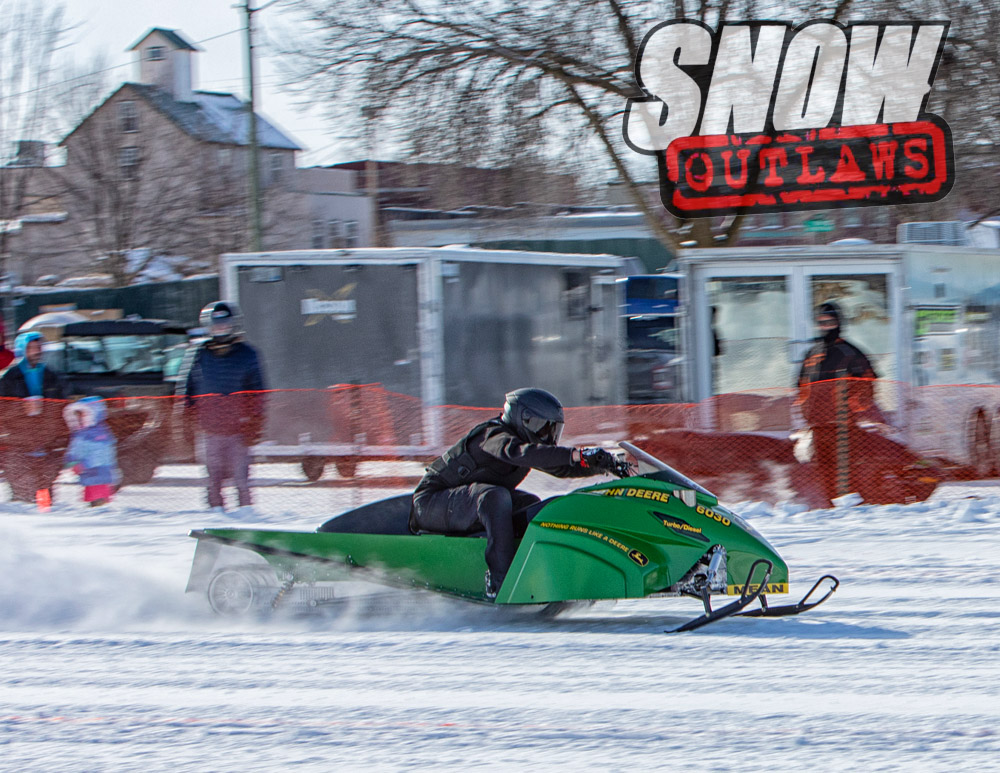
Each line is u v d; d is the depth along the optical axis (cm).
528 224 8250
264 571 2545
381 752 1642
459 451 2491
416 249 5134
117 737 1727
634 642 2259
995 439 4644
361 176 18775
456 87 7900
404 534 2575
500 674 2041
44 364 4647
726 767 1552
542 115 7881
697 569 2341
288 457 4750
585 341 6006
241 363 4269
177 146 15125
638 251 10062
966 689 1897
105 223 13888
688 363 5003
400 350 5147
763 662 2088
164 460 4622
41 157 11594
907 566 2959
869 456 4038
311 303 5241
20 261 14712
